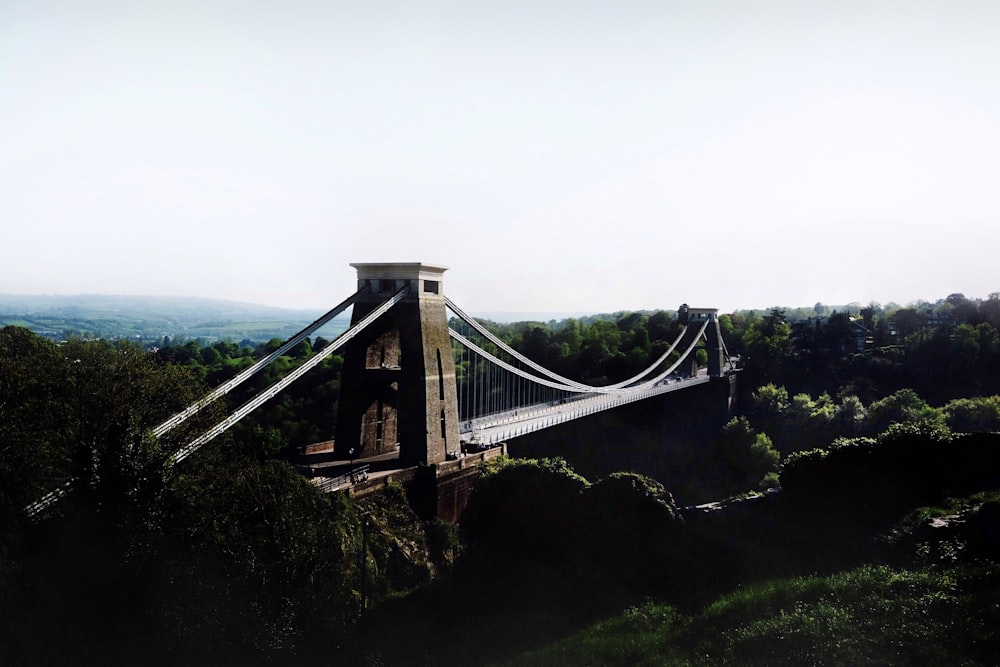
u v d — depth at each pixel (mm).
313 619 25109
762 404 98125
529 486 29672
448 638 24109
